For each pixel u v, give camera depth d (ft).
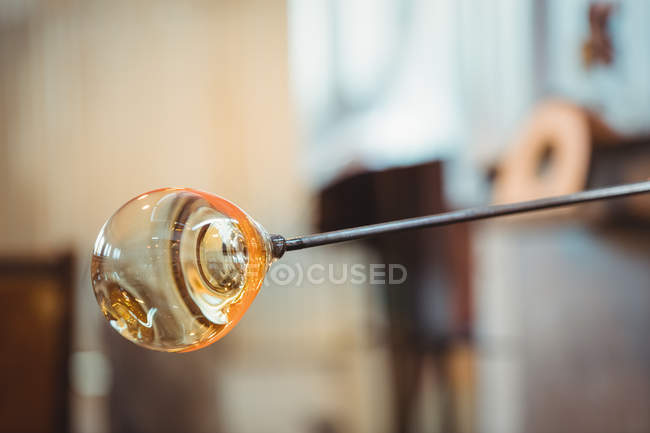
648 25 5.20
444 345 8.22
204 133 13.24
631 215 5.61
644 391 5.86
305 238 2.21
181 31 13.42
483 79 7.20
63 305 6.44
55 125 14.55
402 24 8.32
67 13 14.33
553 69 6.27
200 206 2.13
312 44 10.37
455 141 7.63
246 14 12.59
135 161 13.99
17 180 14.76
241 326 12.05
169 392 12.20
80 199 14.47
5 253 14.73
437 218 2.15
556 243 6.77
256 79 12.58
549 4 6.25
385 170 8.35
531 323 7.26
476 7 7.23
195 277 2.09
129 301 2.09
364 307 10.17
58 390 6.34
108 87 14.10
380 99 8.74
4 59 14.71
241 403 11.87
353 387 10.87
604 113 5.70
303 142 10.85
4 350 6.32
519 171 6.66
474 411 8.09
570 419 6.81
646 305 5.69
